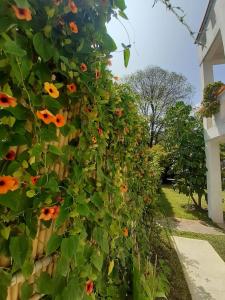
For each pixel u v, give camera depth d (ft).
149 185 13.85
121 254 6.28
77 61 3.92
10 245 2.71
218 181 21.39
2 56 2.56
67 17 3.60
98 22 3.92
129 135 8.71
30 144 2.92
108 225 5.35
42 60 3.16
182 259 12.59
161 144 31.48
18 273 2.94
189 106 26.53
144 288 6.54
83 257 4.01
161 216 16.49
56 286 3.41
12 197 2.65
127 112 8.28
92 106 4.63
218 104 18.35
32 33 2.97
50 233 3.69
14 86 2.79
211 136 20.33
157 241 13.62
